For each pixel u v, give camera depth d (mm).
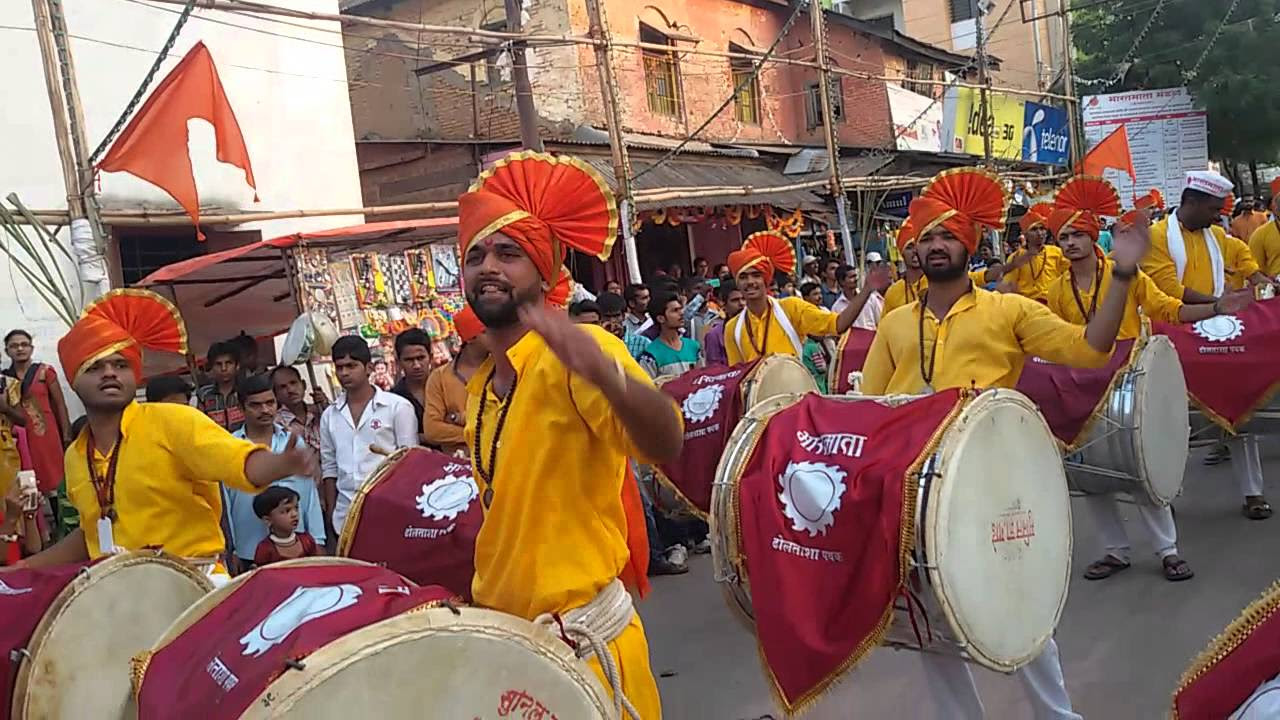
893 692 4414
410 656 1965
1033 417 3457
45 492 6785
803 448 3402
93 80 8711
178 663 2307
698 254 16109
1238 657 1922
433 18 15422
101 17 8766
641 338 7598
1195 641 4582
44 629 3043
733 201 13625
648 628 5672
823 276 13133
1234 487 7027
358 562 2605
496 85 14852
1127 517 6660
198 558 3766
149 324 3939
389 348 7648
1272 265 8422
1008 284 8477
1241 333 5863
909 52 20969
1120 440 5129
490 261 2492
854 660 3188
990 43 27812
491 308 2484
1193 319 5457
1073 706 4113
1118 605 5148
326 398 7148
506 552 2504
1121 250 3633
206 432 3555
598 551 2494
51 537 6867
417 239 8008
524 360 2469
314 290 7289
